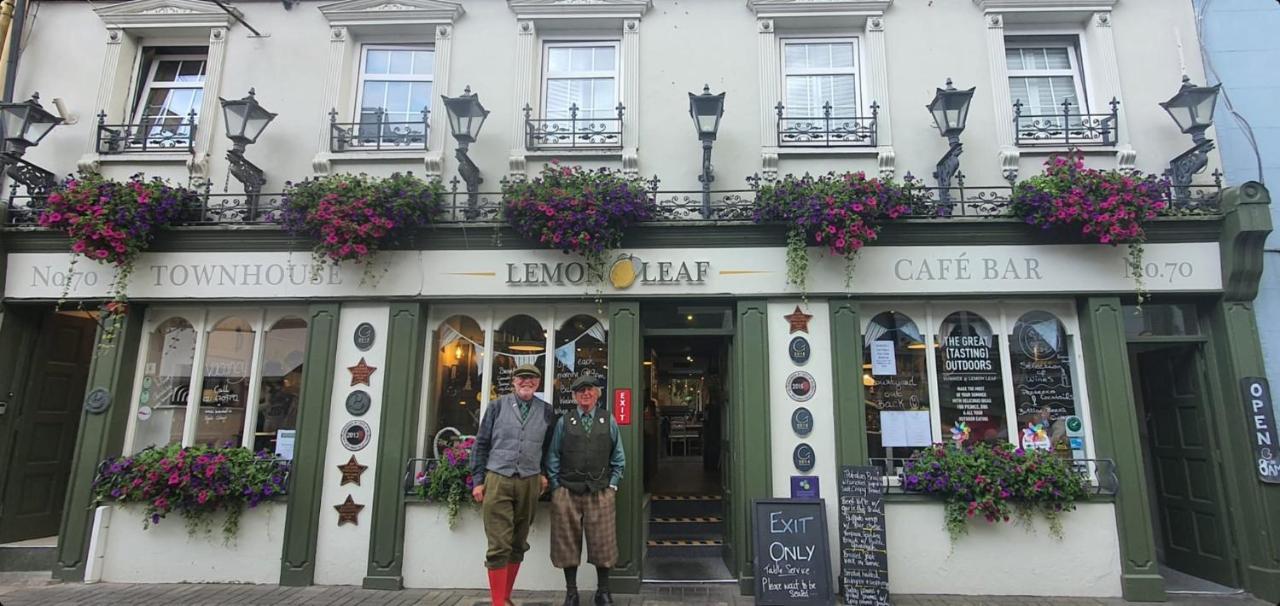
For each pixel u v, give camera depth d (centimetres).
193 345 652
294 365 648
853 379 592
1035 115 648
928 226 599
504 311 645
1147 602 548
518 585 580
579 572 580
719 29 682
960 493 560
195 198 632
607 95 691
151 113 711
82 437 613
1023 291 597
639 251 614
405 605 538
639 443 598
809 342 602
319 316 624
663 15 688
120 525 603
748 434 589
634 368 604
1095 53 660
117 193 601
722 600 555
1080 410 604
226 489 586
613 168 655
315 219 579
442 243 621
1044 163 632
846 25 687
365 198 581
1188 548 620
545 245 612
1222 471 585
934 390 614
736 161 652
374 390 612
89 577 587
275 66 691
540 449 520
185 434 636
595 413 543
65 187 614
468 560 585
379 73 707
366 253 606
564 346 640
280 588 579
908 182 598
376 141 680
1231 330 584
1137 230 557
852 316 602
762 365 600
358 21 693
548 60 703
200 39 720
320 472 600
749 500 580
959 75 659
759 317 607
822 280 605
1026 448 592
